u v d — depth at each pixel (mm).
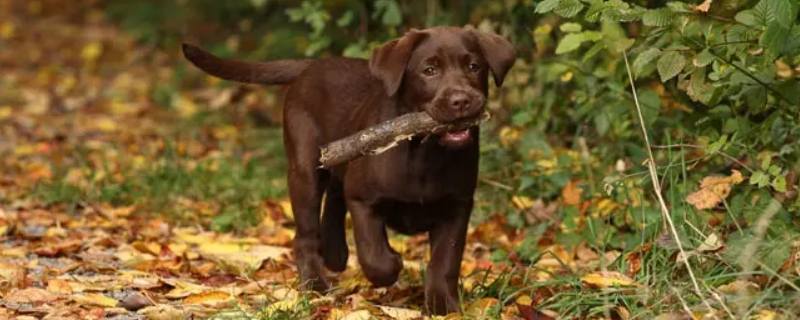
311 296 6992
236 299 6945
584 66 8625
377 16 10312
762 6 6133
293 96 7625
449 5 10812
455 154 6719
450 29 6660
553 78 8773
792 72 6641
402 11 10977
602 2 6516
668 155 7469
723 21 6496
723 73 6676
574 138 9000
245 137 12562
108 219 9508
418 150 6672
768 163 6566
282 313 6480
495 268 7965
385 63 6629
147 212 9758
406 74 6648
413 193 6738
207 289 7258
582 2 6863
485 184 9203
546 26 8586
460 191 6785
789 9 6023
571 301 6418
